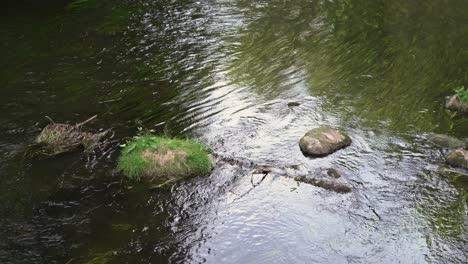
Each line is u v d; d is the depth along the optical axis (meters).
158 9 9.56
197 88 6.96
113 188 5.34
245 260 4.62
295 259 4.61
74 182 5.42
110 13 9.35
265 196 5.21
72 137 5.94
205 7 9.69
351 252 4.66
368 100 6.63
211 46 8.11
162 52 7.93
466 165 5.46
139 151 5.56
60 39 8.34
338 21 8.97
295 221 4.94
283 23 8.91
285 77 7.20
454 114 6.31
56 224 4.98
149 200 5.20
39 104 6.64
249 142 5.91
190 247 4.74
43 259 4.66
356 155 5.68
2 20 9.05
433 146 5.80
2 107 6.57
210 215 5.03
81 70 7.43
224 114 6.40
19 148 5.86
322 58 7.70
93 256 4.68
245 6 9.73
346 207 5.06
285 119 6.29
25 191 5.33
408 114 6.34
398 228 4.86
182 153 5.50
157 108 6.56
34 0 10.07
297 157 5.66
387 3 9.84
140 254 4.69
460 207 5.04
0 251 4.73
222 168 5.53
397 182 5.33
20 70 7.41
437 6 9.53
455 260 4.59
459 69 7.29
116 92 6.90
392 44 8.07
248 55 7.82
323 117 6.32
